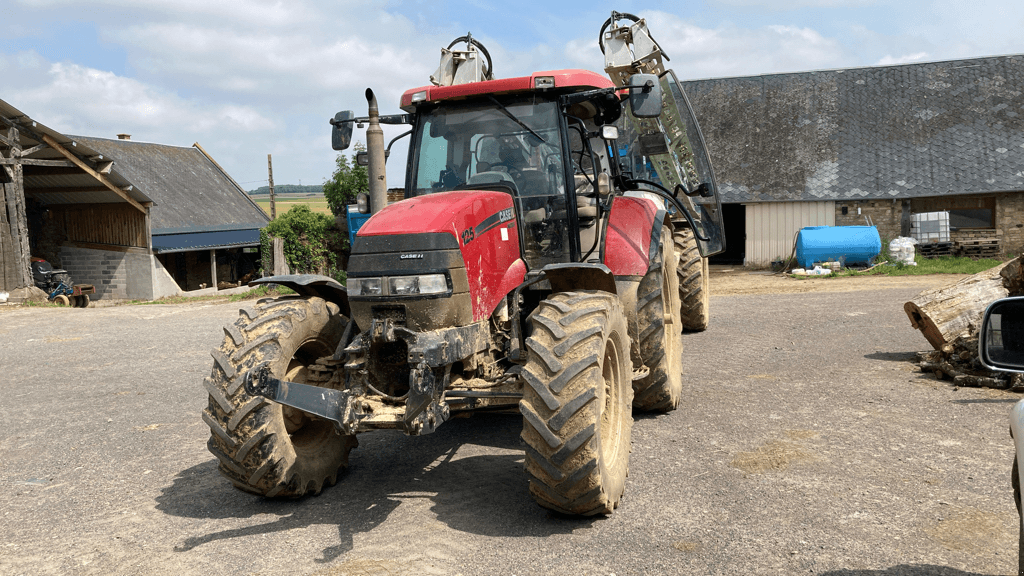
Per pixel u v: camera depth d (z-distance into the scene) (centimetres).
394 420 382
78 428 629
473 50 652
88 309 1691
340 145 532
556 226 490
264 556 357
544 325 380
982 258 2072
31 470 515
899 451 473
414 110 544
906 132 2258
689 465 463
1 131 2023
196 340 1145
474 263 411
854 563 326
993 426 520
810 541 349
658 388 557
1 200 1948
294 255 2411
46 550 374
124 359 989
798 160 2261
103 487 473
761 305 1254
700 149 917
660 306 551
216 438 407
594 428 356
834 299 1304
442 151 511
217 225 2830
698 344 883
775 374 707
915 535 353
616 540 360
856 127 2314
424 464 495
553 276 429
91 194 2431
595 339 375
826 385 655
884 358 761
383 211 429
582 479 360
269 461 403
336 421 376
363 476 476
